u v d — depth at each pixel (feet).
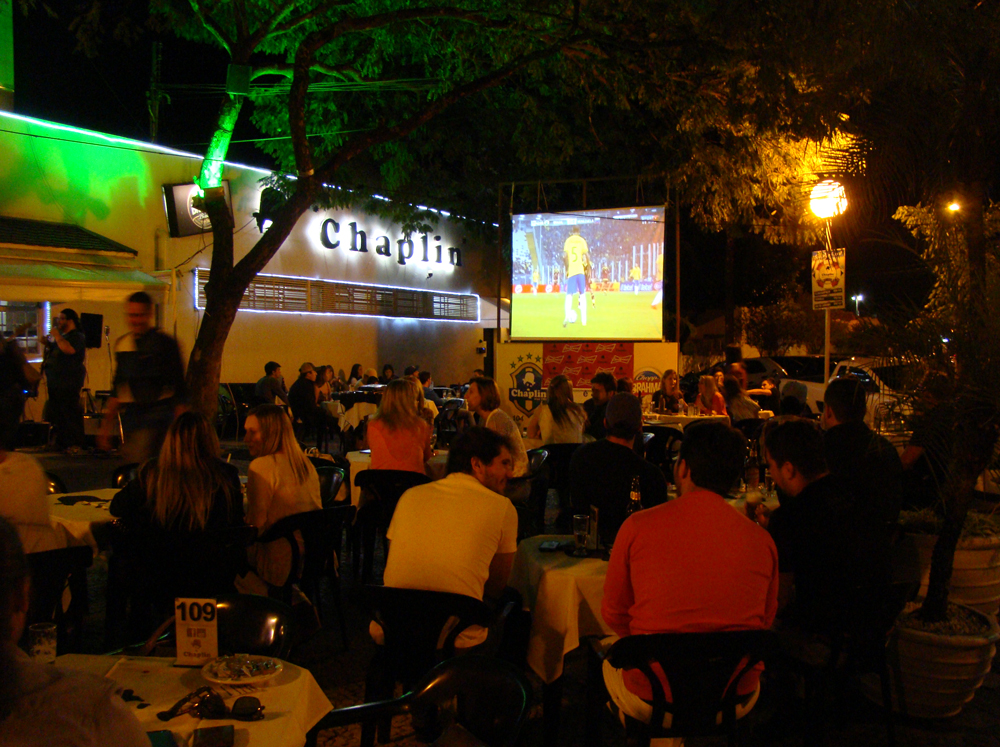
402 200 61.72
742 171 38.78
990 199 17.87
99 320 44.06
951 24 15.21
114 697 4.84
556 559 13.38
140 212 47.14
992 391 12.66
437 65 42.52
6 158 40.70
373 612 11.57
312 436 52.39
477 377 23.11
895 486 14.55
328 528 16.29
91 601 19.08
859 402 15.16
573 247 47.65
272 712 7.52
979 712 14.03
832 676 12.09
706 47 30.73
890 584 11.62
